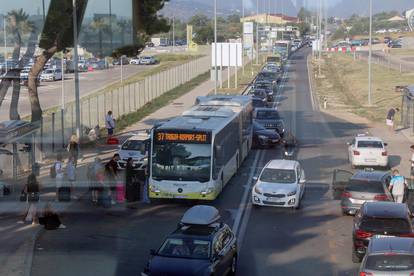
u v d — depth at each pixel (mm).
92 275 16594
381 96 68062
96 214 23391
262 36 133875
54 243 19672
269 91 67438
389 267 14516
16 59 28328
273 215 24203
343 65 111500
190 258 15547
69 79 59750
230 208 25266
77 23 27016
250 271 17594
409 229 17906
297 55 140750
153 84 67188
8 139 25703
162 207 25297
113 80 70625
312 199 27016
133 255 18656
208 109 31359
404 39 163125
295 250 19719
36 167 24766
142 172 29469
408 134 45250
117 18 28297
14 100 29500
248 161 35844
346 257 18984
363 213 18531
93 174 24484
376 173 25047
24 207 22078
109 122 39719
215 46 63719
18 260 17797
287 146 40594
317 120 53094
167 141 25438
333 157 37281
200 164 25328
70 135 31828
